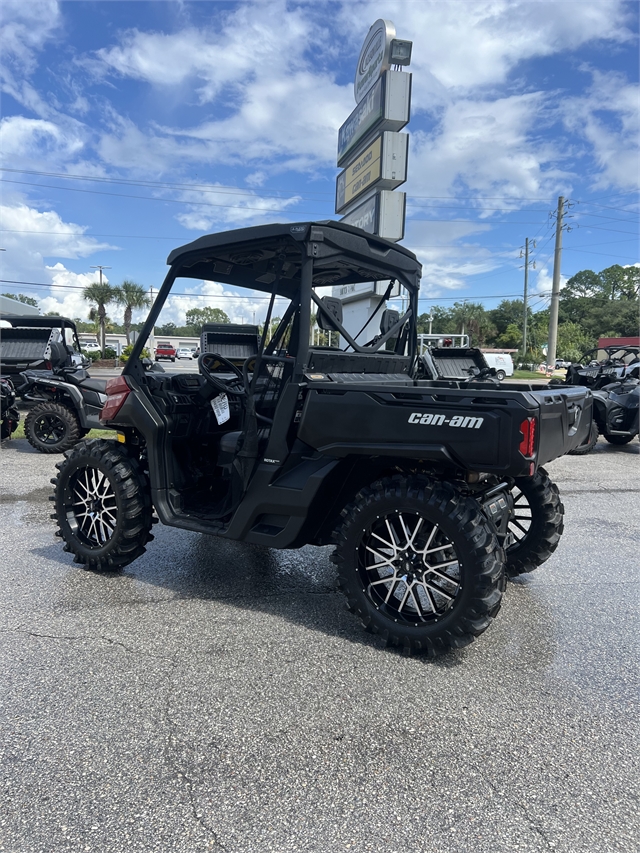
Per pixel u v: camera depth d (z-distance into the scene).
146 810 1.85
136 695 2.49
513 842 1.74
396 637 2.86
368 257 3.31
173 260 3.54
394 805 1.88
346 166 15.29
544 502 3.68
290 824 1.80
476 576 2.64
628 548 4.64
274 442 3.12
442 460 2.70
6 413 9.30
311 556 4.37
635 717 2.40
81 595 3.55
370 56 13.16
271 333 3.30
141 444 3.96
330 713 2.38
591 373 11.08
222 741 2.19
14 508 5.55
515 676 2.71
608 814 1.86
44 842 1.72
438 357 10.98
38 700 2.44
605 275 91.94
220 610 3.36
